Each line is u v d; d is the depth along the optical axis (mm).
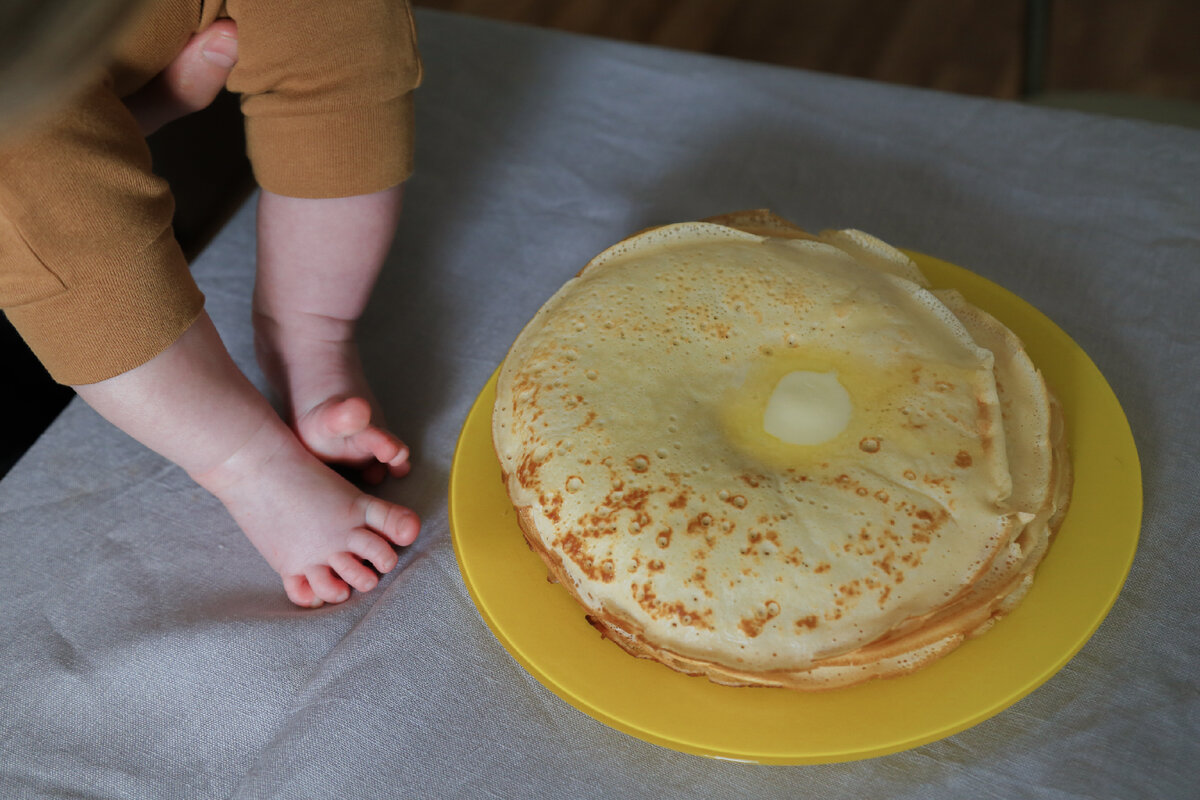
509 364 604
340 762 569
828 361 570
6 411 830
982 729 553
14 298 567
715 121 803
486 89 841
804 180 764
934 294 606
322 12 620
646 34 1524
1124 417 600
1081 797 535
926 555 532
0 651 616
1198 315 667
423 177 795
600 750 564
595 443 554
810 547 529
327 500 630
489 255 751
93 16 257
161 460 679
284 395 683
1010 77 1393
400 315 729
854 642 526
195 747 583
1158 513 601
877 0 1528
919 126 780
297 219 657
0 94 252
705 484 540
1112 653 566
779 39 1494
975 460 547
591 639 566
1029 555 555
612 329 582
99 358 581
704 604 528
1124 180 730
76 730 592
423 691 584
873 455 544
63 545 651
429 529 645
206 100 669
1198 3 1437
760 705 543
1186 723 547
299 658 604
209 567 644
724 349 575
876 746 527
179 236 850
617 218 759
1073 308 681
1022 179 741
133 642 611
